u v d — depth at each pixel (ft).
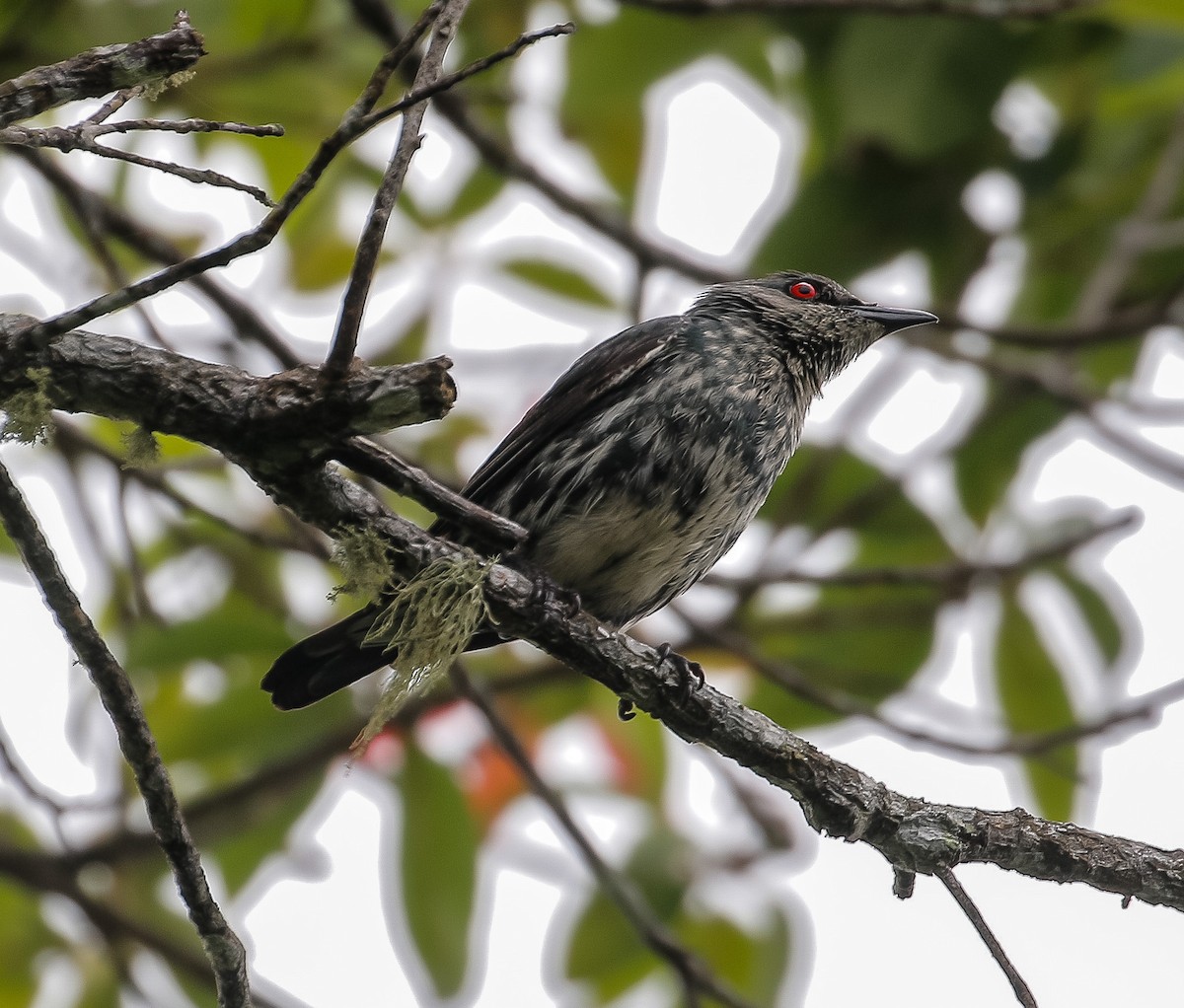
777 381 34.12
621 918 38.27
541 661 39.91
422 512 37.32
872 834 26.50
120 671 20.29
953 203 39.17
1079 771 38.09
